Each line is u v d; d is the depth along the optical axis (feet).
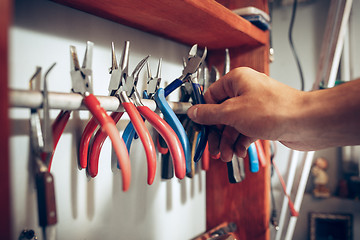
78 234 1.62
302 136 1.21
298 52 3.93
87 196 1.66
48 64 1.42
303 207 3.99
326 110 1.11
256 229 2.31
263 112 1.20
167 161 2.01
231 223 2.40
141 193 2.03
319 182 3.88
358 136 1.15
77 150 1.58
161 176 2.20
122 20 1.70
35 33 1.37
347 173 3.98
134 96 1.35
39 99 1.05
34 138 1.10
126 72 1.36
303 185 2.80
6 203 0.61
